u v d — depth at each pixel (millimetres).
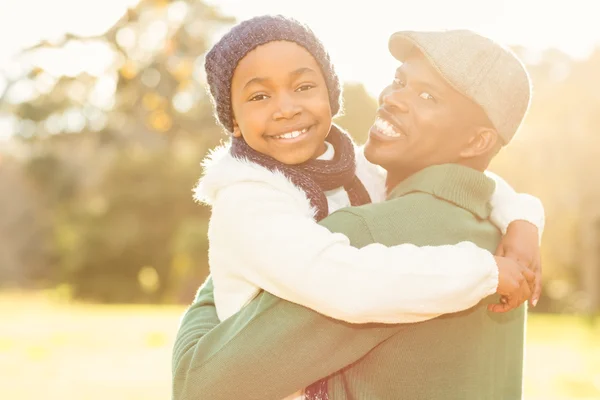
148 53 25438
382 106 2535
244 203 2287
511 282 2207
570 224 37844
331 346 2193
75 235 39938
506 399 2445
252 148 2516
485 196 2475
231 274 2342
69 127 38969
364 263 2125
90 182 43656
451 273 2135
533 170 36844
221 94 2547
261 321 2225
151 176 40125
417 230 2291
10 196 49812
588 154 36469
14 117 37719
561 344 16375
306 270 2137
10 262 49562
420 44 2395
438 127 2402
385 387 2283
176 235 39688
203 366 2248
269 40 2477
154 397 8609
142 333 14812
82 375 9961
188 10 25875
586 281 37344
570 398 9555
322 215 2404
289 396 2277
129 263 40000
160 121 26406
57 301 37406
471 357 2316
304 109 2469
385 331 2227
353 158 2604
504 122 2408
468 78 2357
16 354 11703
